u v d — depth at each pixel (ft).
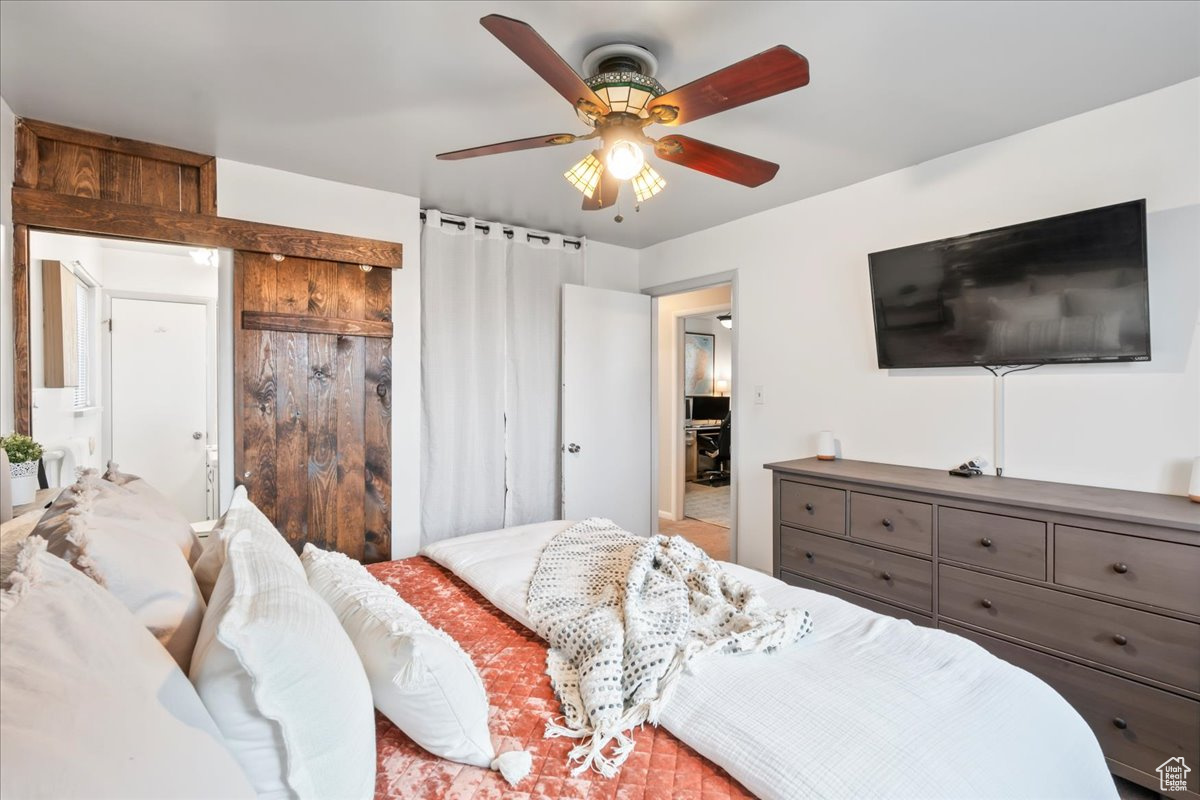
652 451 14.39
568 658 4.51
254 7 5.23
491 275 11.90
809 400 10.53
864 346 9.69
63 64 6.20
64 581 2.49
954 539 7.05
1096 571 5.88
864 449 9.69
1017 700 3.80
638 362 13.96
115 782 1.86
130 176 8.15
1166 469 6.66
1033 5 5.17
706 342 26.40
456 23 5.46
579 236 13.28
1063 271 7.11
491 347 11.93
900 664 4.18
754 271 11.53
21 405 7.38
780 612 4.82
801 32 5.58
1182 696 5.34
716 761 3.35
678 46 5.81
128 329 12.91
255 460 9.02
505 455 12.21
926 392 8.86
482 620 5.35
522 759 3.34
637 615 4.64
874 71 6.29
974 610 6.86
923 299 8.57
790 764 3.10
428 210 11.02
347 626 3.72
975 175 8.25
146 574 3.20
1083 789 3.54
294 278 9.36
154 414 13.25
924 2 5.14
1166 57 6.01
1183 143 6.52
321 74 6.40
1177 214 6.57
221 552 4.00
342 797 2.68
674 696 3.85
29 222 7.37
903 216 9.09
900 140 8.07
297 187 9.32
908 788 2.93
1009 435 7.95
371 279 10.07
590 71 6.07
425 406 11.05
